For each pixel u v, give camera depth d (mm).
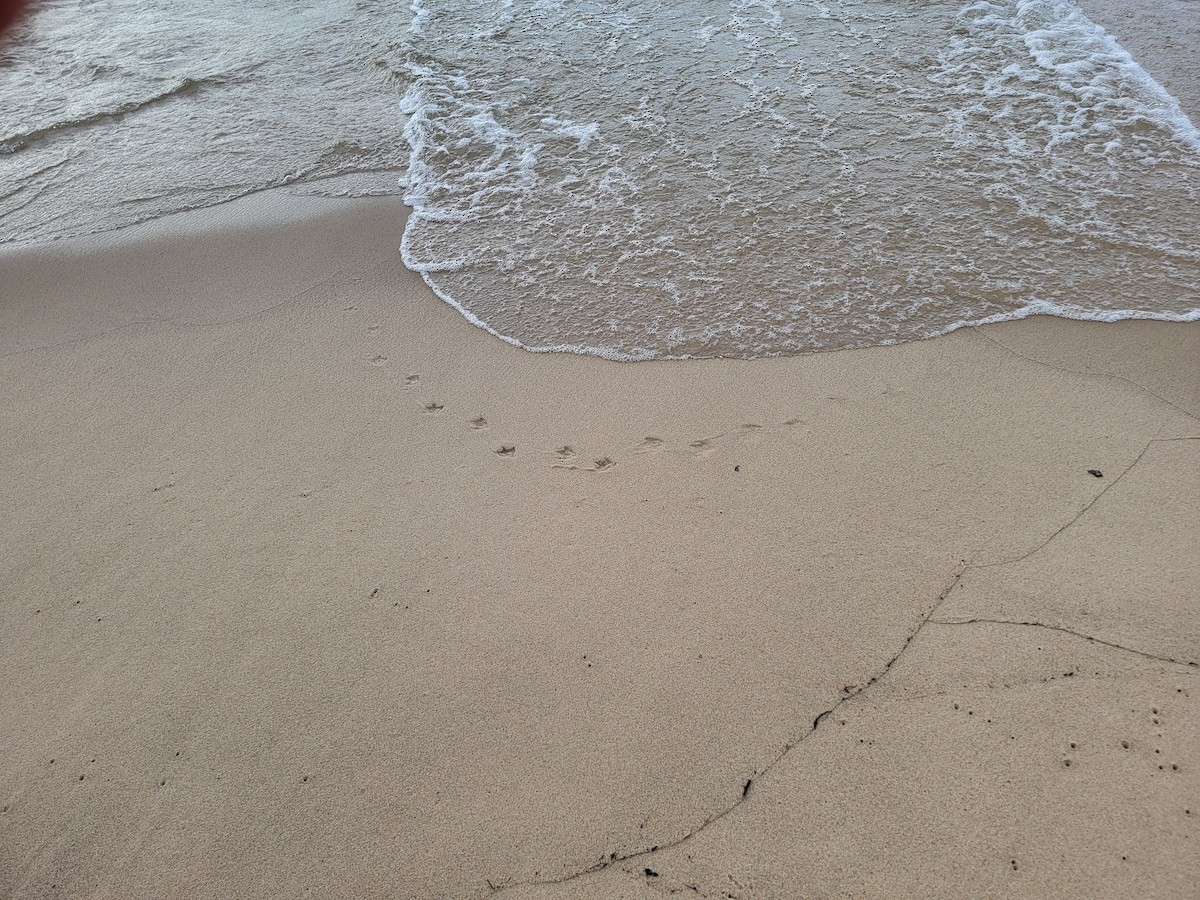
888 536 2877
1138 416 3271
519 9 7754
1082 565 2705
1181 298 3926
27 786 2342
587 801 2221
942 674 2439
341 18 7984
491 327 4141
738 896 2008
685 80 6312
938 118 5574
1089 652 2449
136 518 3150
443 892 2064
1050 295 4027
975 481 3053
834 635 2578
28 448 3502
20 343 4160
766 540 2902
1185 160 4949
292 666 2607
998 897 1951
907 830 2094
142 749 2414
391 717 2451
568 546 2936
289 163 5711
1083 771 2168
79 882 2139
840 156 5266
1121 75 5875
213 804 2273
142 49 7586
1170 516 2836
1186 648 2432
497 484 3209
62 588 2904
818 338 3893
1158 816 2057
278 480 3279
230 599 2828
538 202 5129
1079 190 4770
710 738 2340
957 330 3861
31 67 7379
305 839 2186
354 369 3873
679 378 3719
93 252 4863
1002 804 2121
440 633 2676
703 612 2680
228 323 4230
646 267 4496
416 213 5102
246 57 7332
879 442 3266
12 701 2561
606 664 2551
